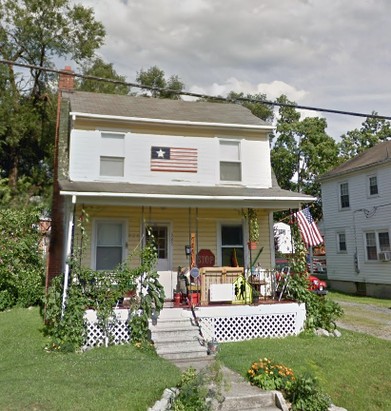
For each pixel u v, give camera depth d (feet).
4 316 39.40
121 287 30.86
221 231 41.63
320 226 110.11
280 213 93.50
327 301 36.11
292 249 38.22
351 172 76.13
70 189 31.99
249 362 25.05
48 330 32.42
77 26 98.43
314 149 106.93
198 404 17.94
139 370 22.93
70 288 29.68
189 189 37.99
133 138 40.24
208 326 32.37
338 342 31.37
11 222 48.24
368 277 71.72
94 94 51.34
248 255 41.27
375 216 70.90
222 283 34.88
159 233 40.11
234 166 43.09
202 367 24.35
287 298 36.81
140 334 30.09
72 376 21.56
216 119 43.70
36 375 21.66
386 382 23.20
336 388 22.06
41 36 92.43
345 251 78.23
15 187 88.43
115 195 31.91
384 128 112.98
